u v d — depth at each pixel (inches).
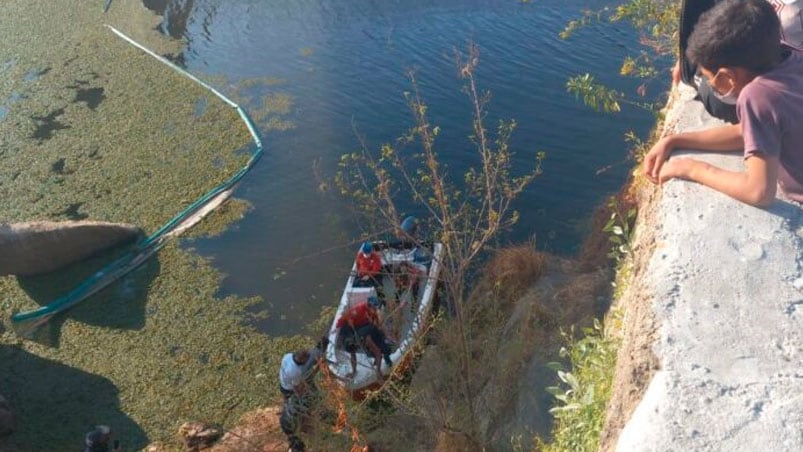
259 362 399.9
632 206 284.2
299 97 613.9
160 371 401.7
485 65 609.0
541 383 299.4
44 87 669.9
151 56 701.3
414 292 378.6
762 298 97.1
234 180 529.7
